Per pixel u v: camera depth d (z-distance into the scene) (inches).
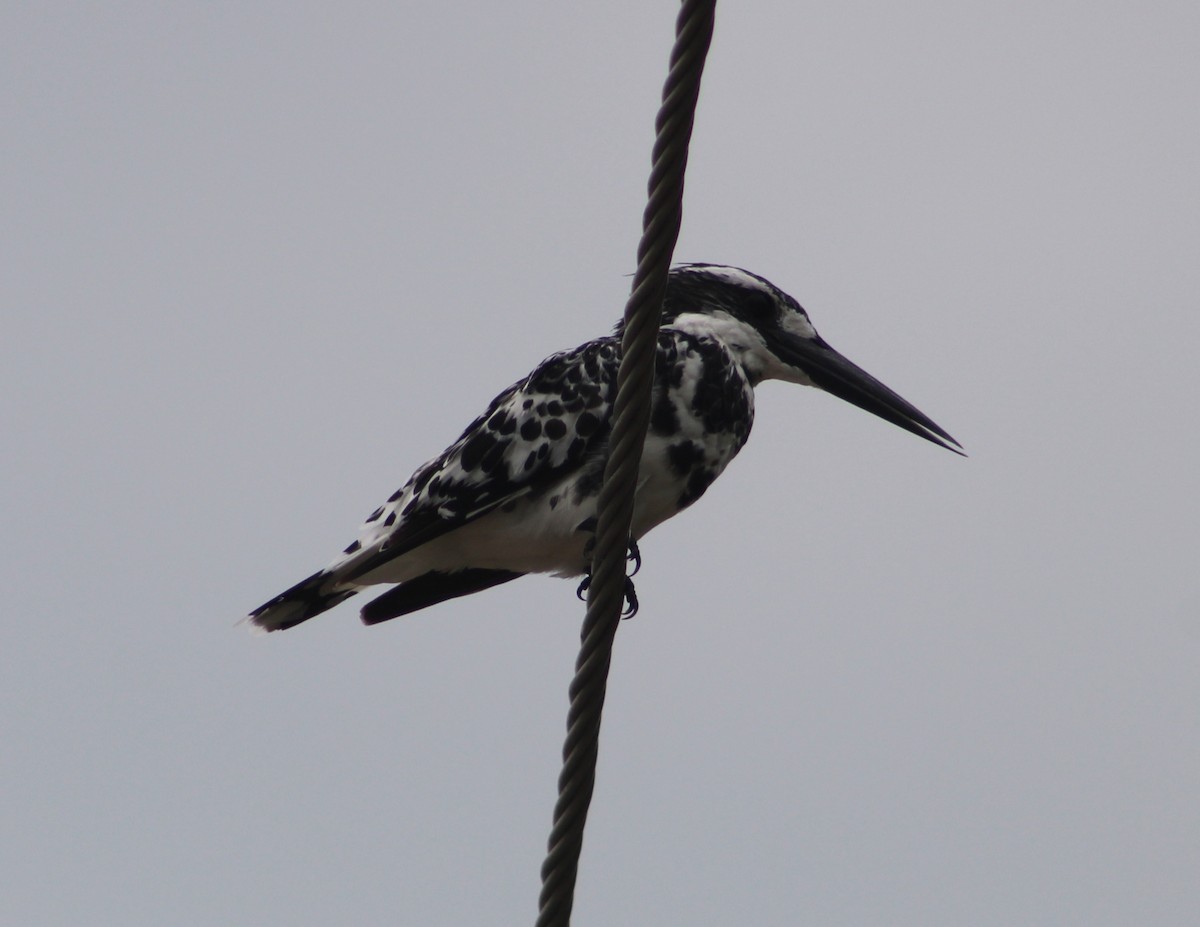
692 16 250.1
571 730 272.8
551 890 271.9
